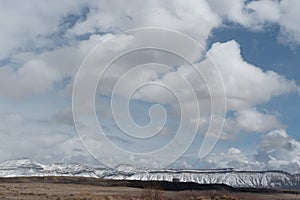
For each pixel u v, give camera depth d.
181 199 146.38
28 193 152.38
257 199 184.12
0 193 148.38
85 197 137.38
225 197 179.75
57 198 130.75
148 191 130.38
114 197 138.50
